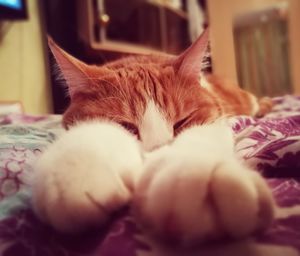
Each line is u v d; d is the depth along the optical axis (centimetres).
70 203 9
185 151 9
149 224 7
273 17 75
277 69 75
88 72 17
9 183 13
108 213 9
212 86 23
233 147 15
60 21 45
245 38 76
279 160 13
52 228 9
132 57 23
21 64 44
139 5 54
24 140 18
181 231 7
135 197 8
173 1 61
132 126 16
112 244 8
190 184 7
